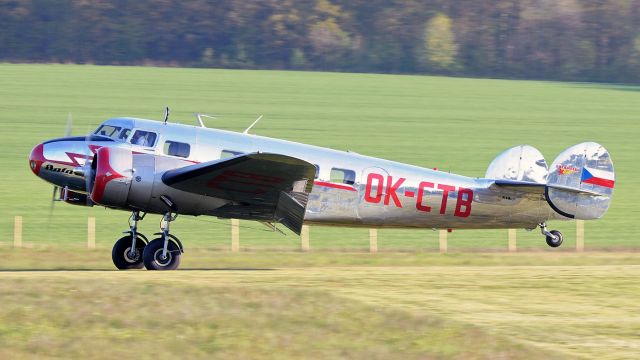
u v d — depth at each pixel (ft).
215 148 295.07
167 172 287.28
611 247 441.68
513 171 332.39
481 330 218.18
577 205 324.39
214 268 337.93
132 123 294.05
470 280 287.69
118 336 204.74
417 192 316.81
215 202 290.35
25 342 198.80
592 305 253.44
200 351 197.98
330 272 302.04
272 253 397.39
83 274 272.72
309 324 216.95
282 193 282.56
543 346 211.00
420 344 206.18
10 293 230.27
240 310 224.74
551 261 369.71
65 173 293.23
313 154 308.81
